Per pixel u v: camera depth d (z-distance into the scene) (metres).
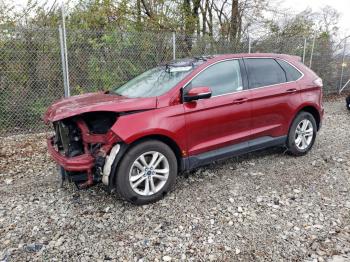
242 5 12.62
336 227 3.29
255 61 4.80
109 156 3.55
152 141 3.76
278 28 13.35
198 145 4.15
